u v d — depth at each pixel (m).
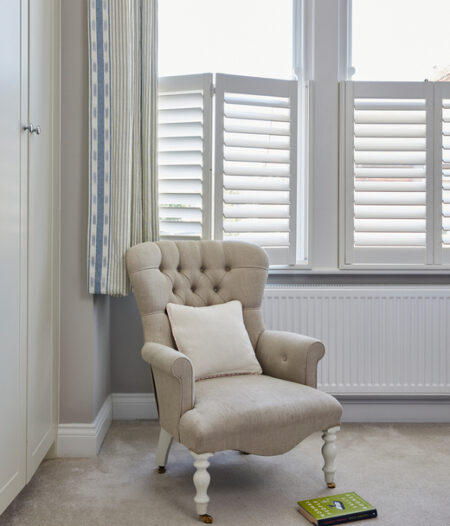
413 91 2.88
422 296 2.82
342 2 3.03
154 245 2.41
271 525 1.80
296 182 2.89
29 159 1.98
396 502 1.96
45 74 2.19
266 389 2.02
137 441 2.59
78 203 2.43
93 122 2.38
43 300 2.17
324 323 2.81
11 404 1.78
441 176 2.89
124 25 2.39
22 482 1.90
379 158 2.88
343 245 2.90
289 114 2.87
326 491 2.05
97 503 1.95
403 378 2.82
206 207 2.82
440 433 2.72
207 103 2.81
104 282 2.37
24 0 1.91
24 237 1.92
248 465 2.30
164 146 2.84
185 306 2.33
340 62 3.02
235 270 2.53
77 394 2.42
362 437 2.65
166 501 1.97
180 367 1.85
